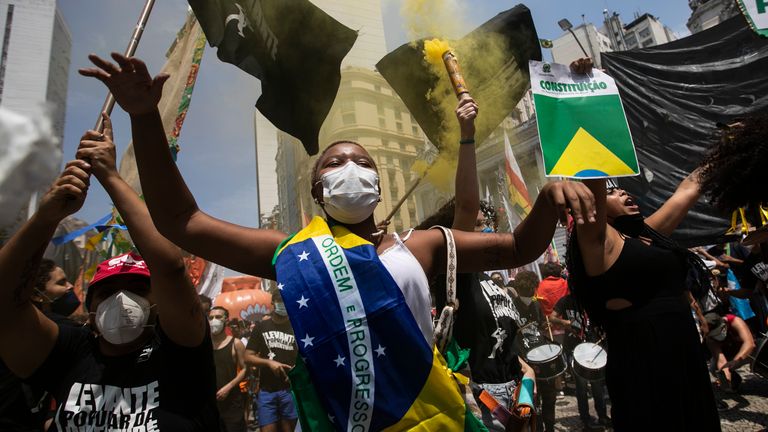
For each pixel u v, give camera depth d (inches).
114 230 169.5
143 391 59.5
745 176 79.7
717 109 259.3
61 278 104.1
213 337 191.0
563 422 202.7
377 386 48.1
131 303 61.5
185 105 114.7
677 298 75.5
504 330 106.8
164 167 55.5
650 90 277.0
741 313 241.0
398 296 50.7
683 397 70.1
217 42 118.4
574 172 71.4
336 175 56.6
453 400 49.6
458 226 87.0
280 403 188.9
